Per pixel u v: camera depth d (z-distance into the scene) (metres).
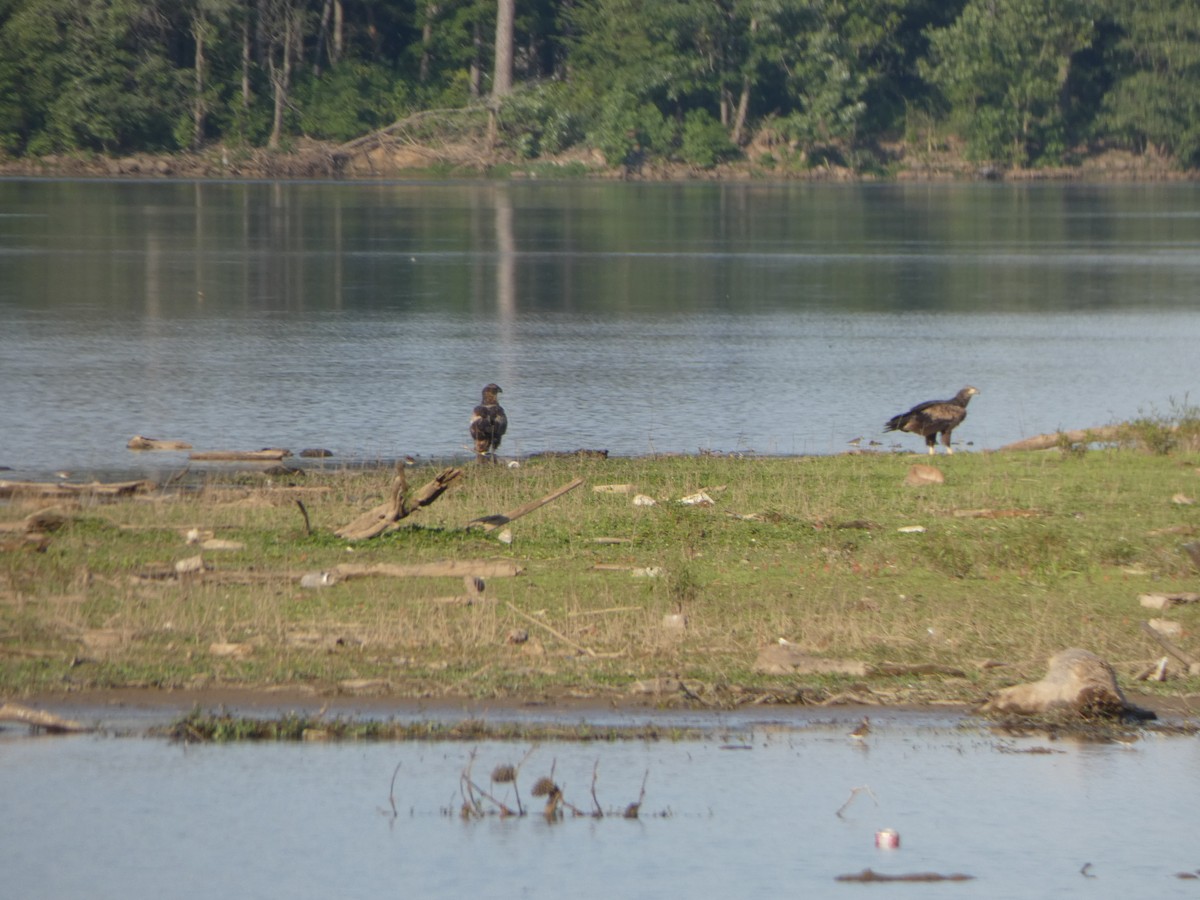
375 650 13.96
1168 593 16.19
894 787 11.50
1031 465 23.22
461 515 19.16
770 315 48.62
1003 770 11.87
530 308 49.66
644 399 32.38
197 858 10.23
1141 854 10.48
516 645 14.18
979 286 58.28
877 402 32.62
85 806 10.96
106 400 30.97
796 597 15.87
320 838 10.53
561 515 19.20
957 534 18.53
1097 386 35.34
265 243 72.12
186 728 12.09
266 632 14.30
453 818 10.89
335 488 21.28
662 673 13.54
